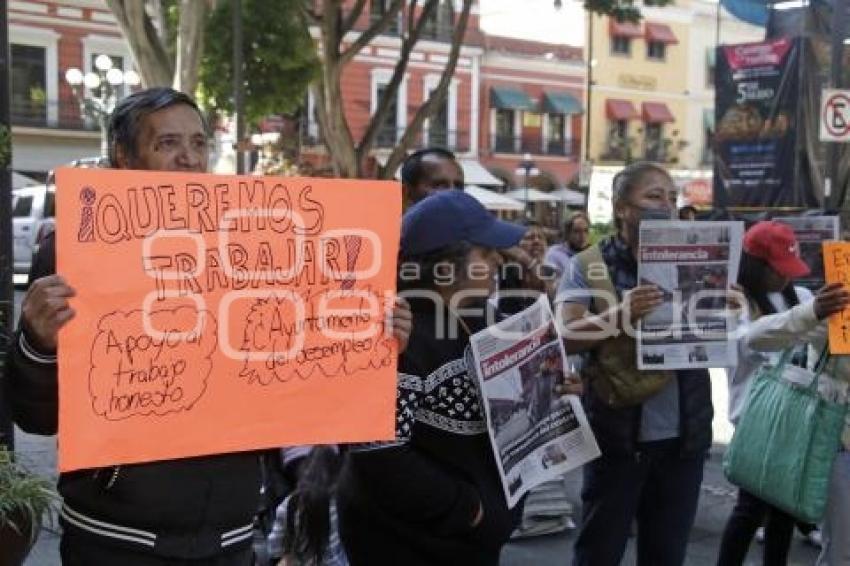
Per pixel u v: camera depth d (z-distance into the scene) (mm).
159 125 2225
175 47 14945
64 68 32000
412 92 38750
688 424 3557
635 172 3633
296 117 22875
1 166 4273
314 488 2898
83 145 33094
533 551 5188
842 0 10031
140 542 2115
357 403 2354
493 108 41688
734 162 15117
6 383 2045
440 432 2615
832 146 10891
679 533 3631
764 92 14672
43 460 6344
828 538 3756
